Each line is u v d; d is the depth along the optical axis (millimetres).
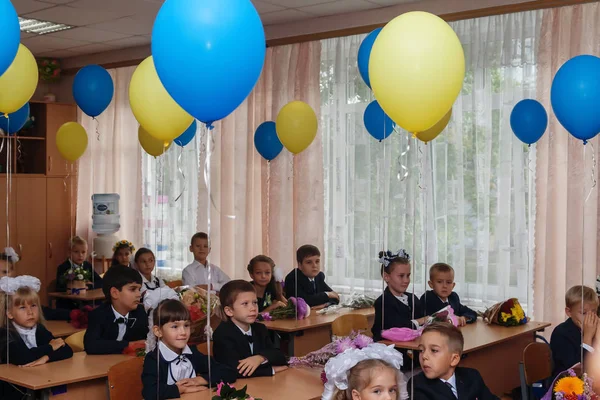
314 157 6367
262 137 5777
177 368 3143
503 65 5402
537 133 4859
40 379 3178
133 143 8000
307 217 6398
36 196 7980
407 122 2777
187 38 2314
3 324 3516
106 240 7859
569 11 5066
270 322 4727
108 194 7906
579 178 5016
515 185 5355
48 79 8438
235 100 2455
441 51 2639
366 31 6051
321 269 6320
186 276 6281
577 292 3939
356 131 6164
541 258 5242
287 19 6387
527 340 4559
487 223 5492
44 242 8047
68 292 5934
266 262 5160
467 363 4051
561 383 3004
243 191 6902
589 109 3420
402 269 4430
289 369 3377
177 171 7566
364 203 6141
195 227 7426
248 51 2375
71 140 6398
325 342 4832
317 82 6332
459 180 5605
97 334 3840
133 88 3287
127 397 3094
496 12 5391
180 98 2449
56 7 6023
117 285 3973
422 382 2938
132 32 7035
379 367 2508
